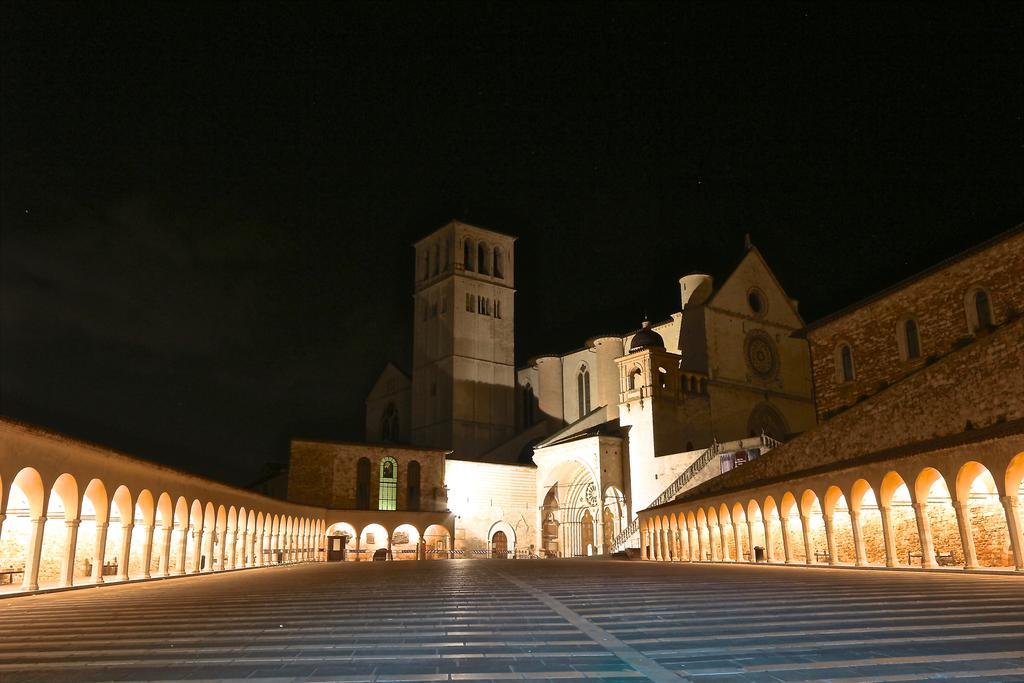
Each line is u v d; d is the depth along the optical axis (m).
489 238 104.81
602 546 71.62
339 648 11.23
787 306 82.81
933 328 44.62
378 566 46.41
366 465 73.25
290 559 58.38
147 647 11.46
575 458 75.81
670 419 71.31
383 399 111.62
